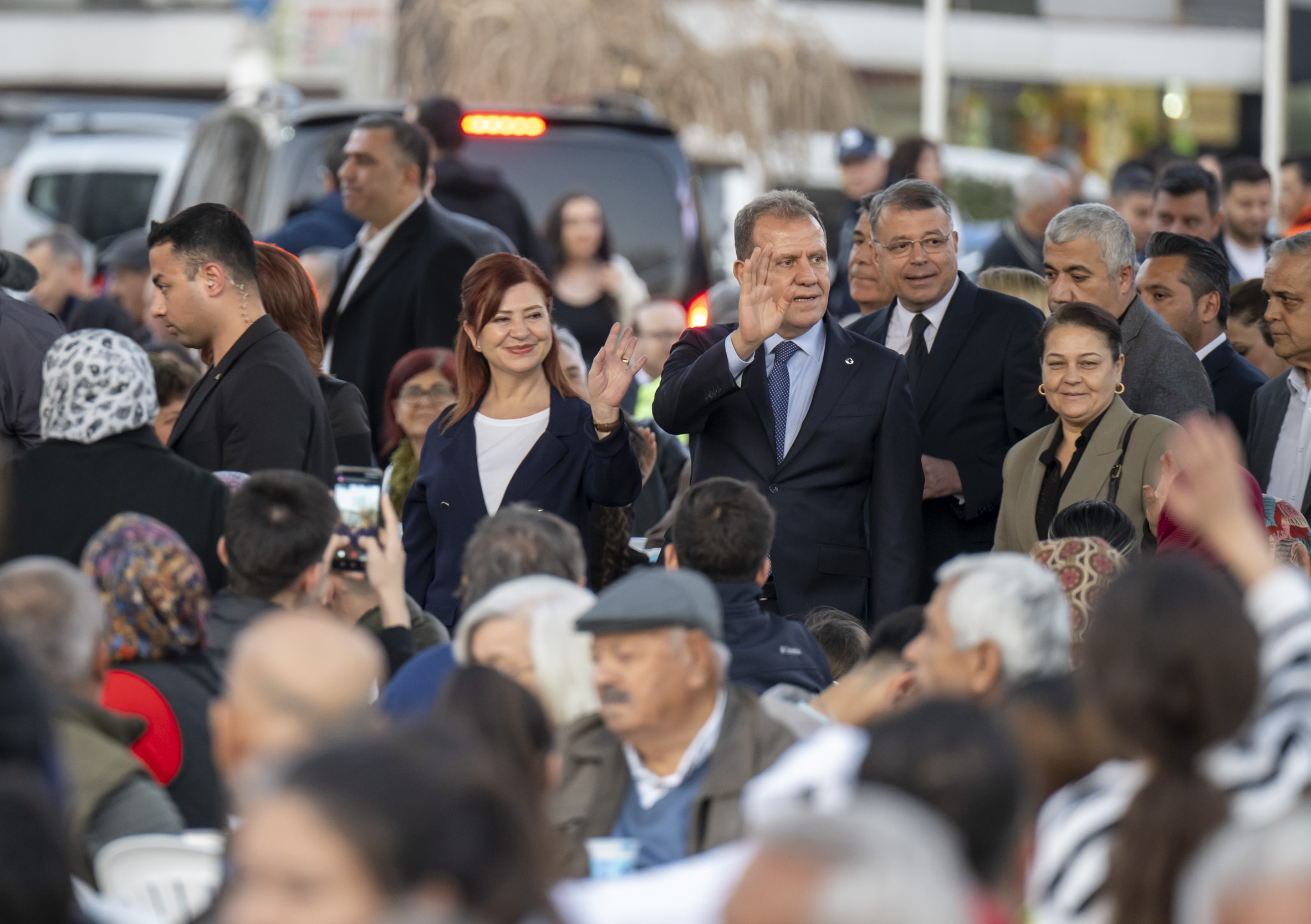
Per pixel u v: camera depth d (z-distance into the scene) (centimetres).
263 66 5419
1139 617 704
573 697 941
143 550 992
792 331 1427
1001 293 1586
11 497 1193
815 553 1412
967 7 5703
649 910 718
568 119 2550
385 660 1073
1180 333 1706
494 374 1406
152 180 3988
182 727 978
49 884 564
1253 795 702
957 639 875
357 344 1952
